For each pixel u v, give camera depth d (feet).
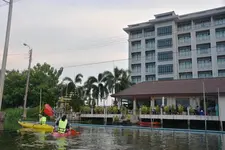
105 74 141.49
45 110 94.17
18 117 135.13
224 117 86.94
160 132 73.72
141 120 101.96
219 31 193.06
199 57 197.06
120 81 142.41
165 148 41.45
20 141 47.21
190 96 101.71
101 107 116.06
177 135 65.10
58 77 176.45
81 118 119.34
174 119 94.22
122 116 102.73
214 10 194.29
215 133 72.90
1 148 38.29
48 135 59.11
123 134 65.87
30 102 162.61
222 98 91.35
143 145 44.70
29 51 116.57
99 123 110.11
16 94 157.79
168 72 204.95
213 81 108.17
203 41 197.98
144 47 223.30
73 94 134.51
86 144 44.96
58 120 67.77
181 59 204.74
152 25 219.82
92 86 140.67
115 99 132.87
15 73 167.22
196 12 202.59
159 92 105.60
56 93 161.48
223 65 186.80
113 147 41.55
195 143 48.75
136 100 119.85
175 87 109.29
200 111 91.20
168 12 212.02
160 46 211.41
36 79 161.17
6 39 72.90
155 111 99.55
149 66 219.20
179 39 209.67
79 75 149.38
